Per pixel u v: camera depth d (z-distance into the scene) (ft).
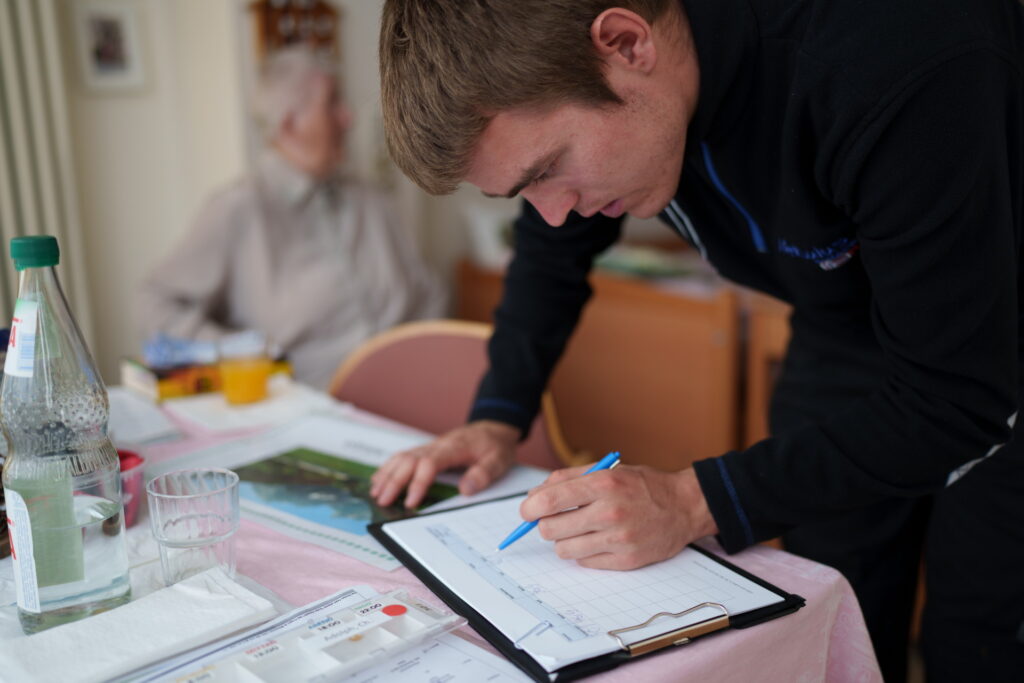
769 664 2.37
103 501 2.31
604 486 2.63
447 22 2.31
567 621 2.28
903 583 4.08
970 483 3.52
